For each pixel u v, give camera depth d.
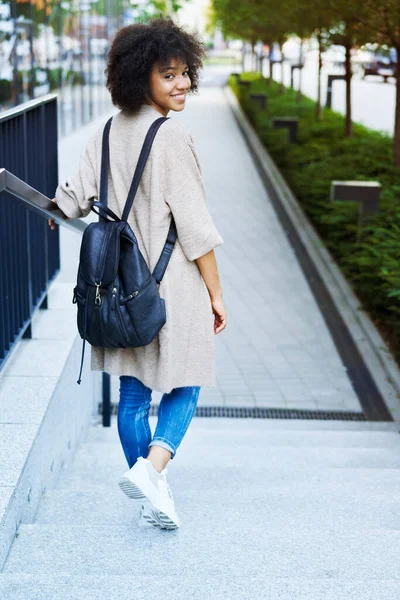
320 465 4.81
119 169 2.83
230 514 3.32
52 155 5.14
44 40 14.53
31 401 3.58
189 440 5.51
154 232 2.78
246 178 14.52
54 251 5.40
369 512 3.56
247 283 9.11
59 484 3.89
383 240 8.76
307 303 8.56
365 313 8.17
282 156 15.65
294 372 7.02
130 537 2.89
